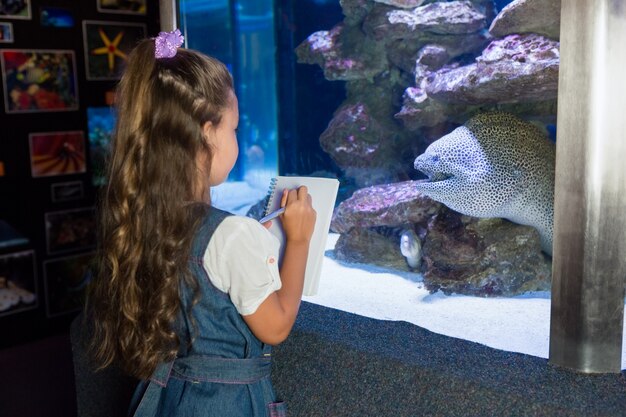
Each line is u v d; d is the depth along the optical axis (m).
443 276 1.89
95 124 3.17
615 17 1.17
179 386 1.22
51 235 3.12
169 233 1.16
